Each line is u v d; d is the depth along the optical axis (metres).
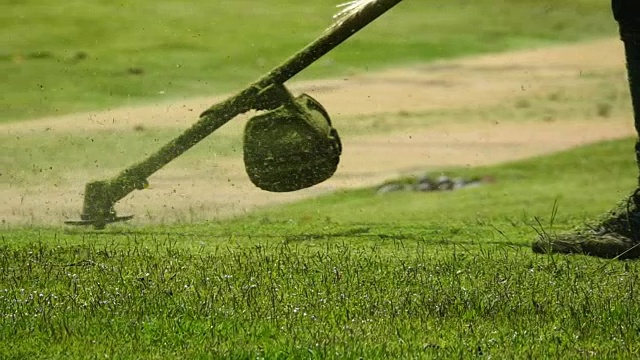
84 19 79.94
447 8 93.94
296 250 31.45
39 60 69.69
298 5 86.44
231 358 20.95
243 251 30.66
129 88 65.31
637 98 32.06
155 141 53.59
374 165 54.00
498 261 29.81
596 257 31.69
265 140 33.88
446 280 27.09
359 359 20.88
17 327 22.92
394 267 28.62
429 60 80.50
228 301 24.80
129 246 31.55
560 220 39.97
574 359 21.33
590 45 89.19
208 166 47.94
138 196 42.69
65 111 59.38
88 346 21.78
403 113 66.12
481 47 85.69
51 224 36.78
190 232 35.53
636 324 23.33
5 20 79.06
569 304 24.88
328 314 23.86
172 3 85.50
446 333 22.72
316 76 73.81
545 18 94.81
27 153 49.75
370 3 34.19
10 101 61.12
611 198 46.31
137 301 24.73
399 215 42.03
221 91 66.62
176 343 21.95
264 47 76.06
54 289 25.97
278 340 22.02
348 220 40.00
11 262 28.97
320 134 33.81
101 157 49.81
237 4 86.06
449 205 44.97
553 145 59.84
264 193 44.62
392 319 23.61
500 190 48.53
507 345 22.06
